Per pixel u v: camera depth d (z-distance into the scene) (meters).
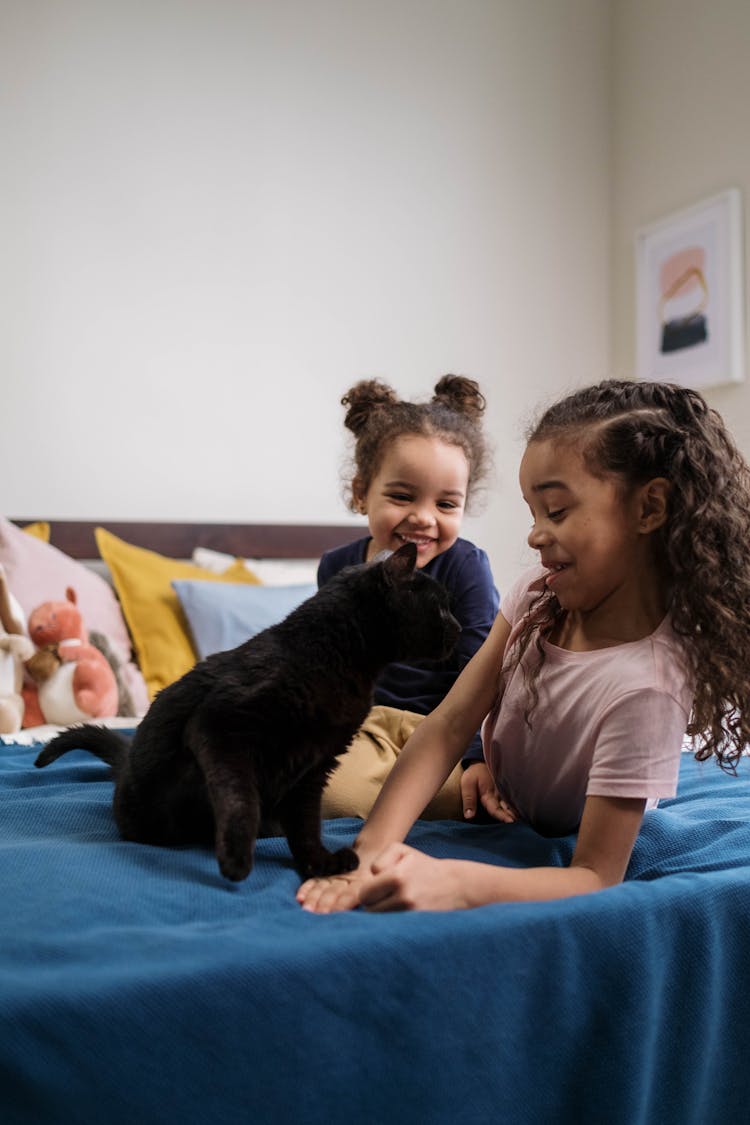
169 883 1.05
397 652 1.26
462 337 4.18
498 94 4.27
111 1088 0.74
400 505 1.86
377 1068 0.83
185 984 0.77
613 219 4.44
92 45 3.62
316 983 0.81
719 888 1.04
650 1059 0.94
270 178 3.88
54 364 3.56
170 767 1.20
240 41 3.84
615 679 1.19
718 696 1.19
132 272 3.67
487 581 1.93
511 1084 0.89
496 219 4.25
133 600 3.20
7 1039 0.71
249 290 3.84
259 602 3.21
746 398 3.66
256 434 3.84
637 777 1.13
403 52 4.10
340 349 3.97
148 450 3.69
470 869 1.04
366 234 4.03
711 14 3.89
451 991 0.86
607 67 4.46
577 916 0.94
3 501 3.49
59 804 1.38
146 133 3.70
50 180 3.57
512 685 1.36
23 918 0.92
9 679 2.68
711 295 3.79
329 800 1.54
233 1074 0.78
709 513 1.22
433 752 1.32
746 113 3.73
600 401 1.24
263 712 1.13
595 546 1.18
